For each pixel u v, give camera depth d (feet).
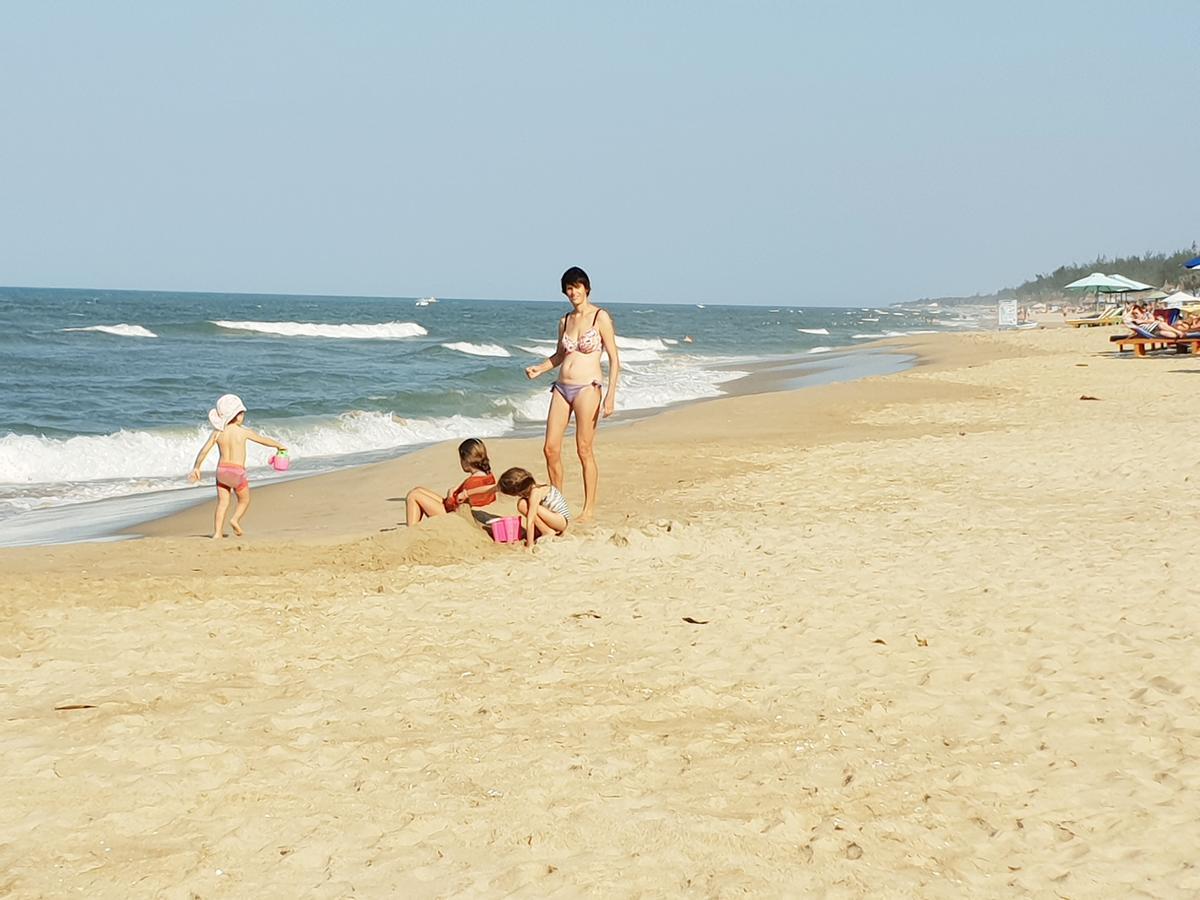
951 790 14.06
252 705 16.35
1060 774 14.58
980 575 24.95
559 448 32.45
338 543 29.32
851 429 60.95
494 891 11.09
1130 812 13.44
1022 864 12.20
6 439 53.93
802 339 251.19
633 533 29.04
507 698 17.01
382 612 22.11
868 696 17.46
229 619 21.26
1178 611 21.70
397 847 12.00
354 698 16.81
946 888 11.58
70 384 90.68
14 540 36.24
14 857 11.55
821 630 20.95
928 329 332.80
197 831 12.26
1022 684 18.04
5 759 13.93
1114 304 261.85
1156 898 11.49
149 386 91.30
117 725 15.14
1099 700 17.22
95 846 11.87
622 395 92.99
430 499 31.53
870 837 12.62
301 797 13.17
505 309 575.79
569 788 13.61
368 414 71.82
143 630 20.35
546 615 22.03
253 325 207.62
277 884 11.16
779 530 30.63
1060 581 24.25
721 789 13.79
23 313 257.34
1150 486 36.91
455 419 74.90
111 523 39.29
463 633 20.67
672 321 362.12
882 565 26.18
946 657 19.39
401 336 228.02
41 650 19.13
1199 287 322.96
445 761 14.37
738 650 19.76
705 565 26.43
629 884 11.32
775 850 12.21
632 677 18.21
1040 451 46.24
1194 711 16.75
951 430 58.70
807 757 14.96
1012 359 115.44
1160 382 81.66
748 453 49.90
